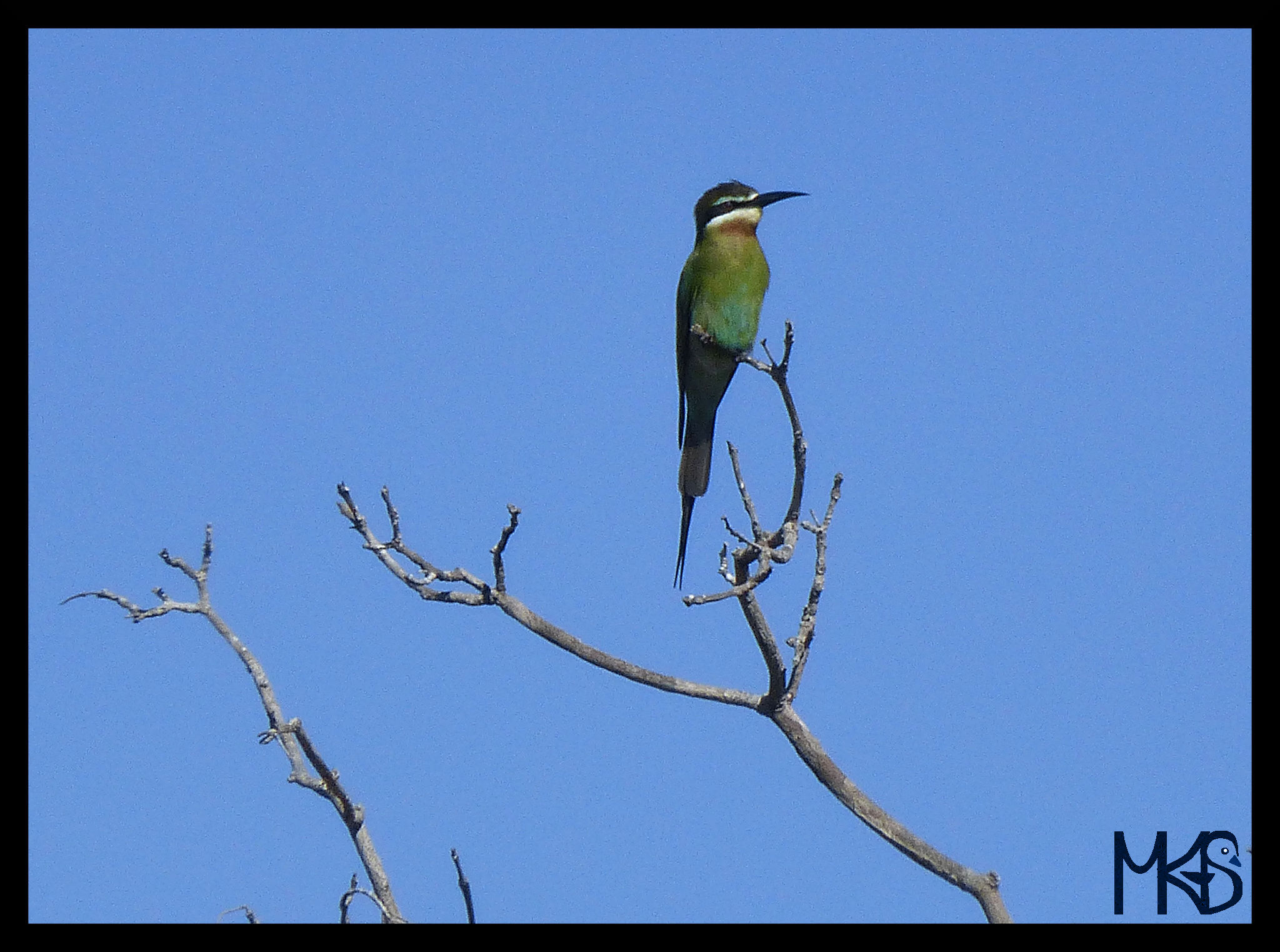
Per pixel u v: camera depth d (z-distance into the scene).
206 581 10.73
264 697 10.55
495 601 11.09
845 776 10.91
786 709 11.11
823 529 10.90
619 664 11.28
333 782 10.27
